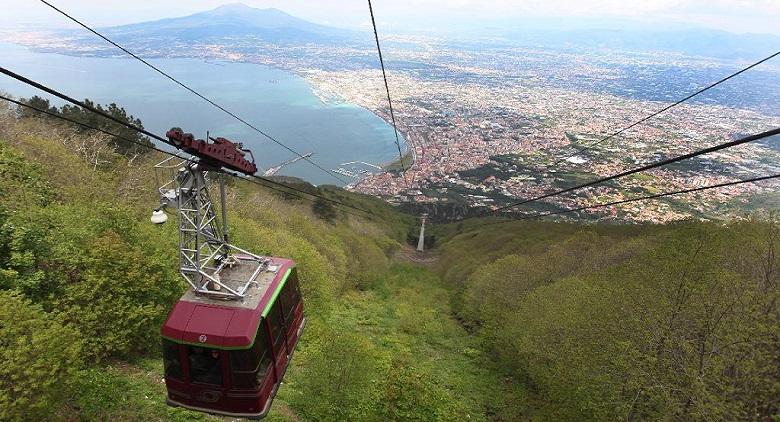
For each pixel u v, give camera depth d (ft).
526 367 84.84
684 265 64.85
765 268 60.34
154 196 97.35
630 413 56.70
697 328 55.52
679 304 59.57
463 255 220.43
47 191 67.10
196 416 43.42
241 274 37.88
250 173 36.76
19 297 36.37
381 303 134.82
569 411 67.15
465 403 75.15
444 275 209.15
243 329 31.83
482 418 71.97
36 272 44.06
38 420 33.04
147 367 48.08
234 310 32.94
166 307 51.39
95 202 67.92
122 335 45.34
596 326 64.54
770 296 51.72
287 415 50.90
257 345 32.81
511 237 223.10
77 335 38.70
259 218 131.13
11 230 46.96
